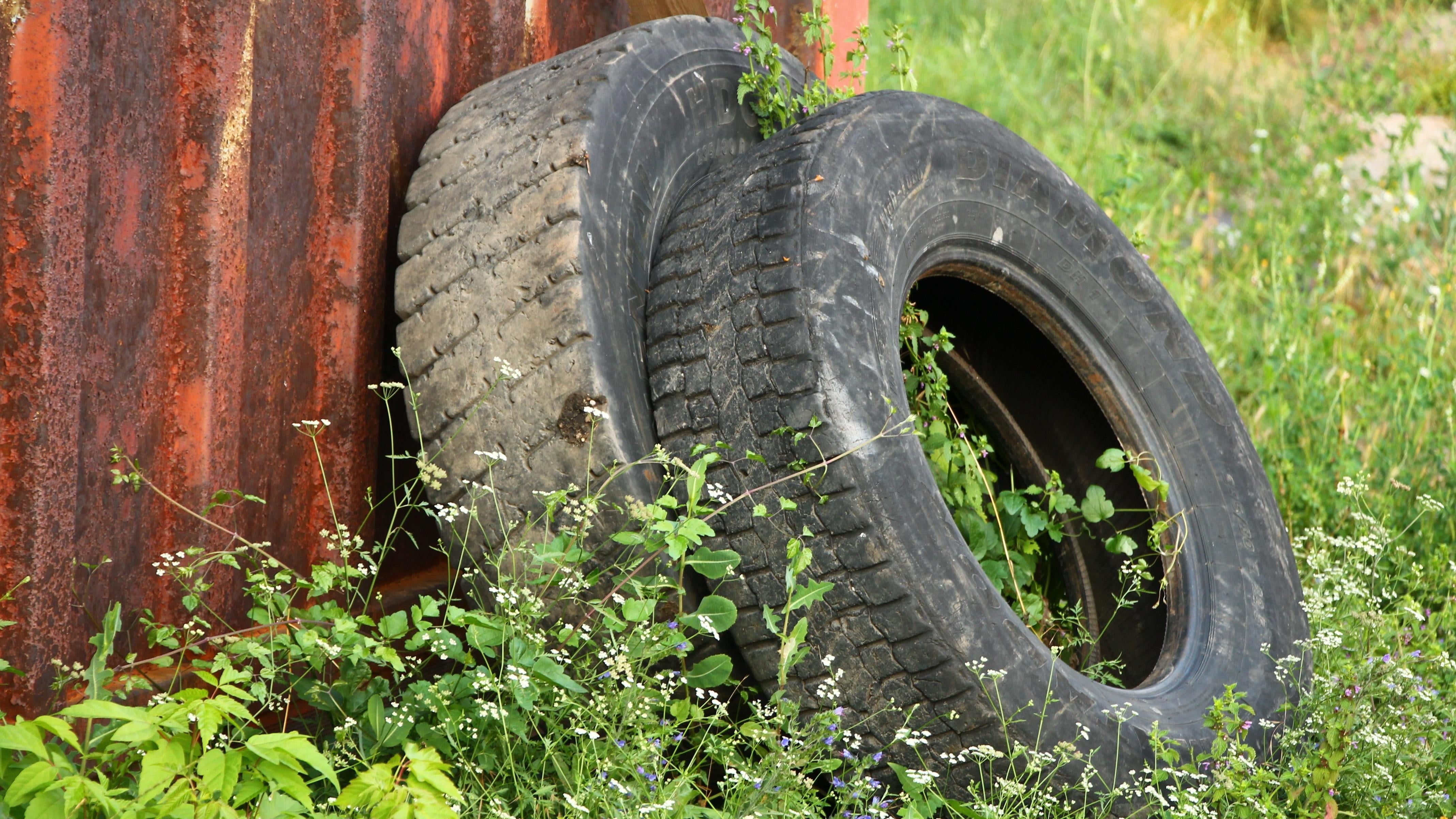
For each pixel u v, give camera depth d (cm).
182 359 290
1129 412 453
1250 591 433
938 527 320
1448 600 469
